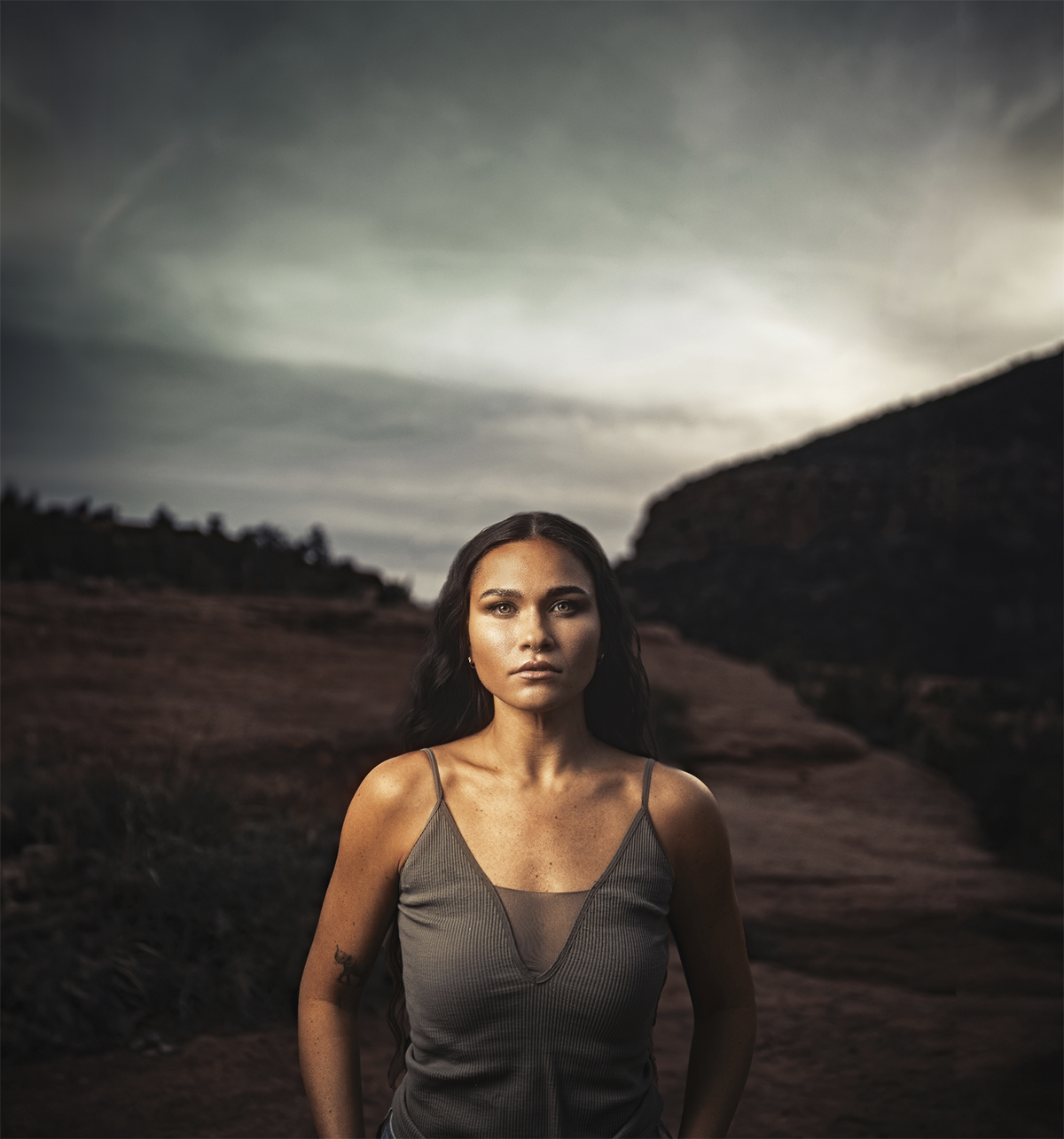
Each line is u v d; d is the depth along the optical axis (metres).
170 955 3.99
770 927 5.85
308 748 9.23
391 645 15.12
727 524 48.53
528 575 1.10
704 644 34.34
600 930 1.05
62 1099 3.18
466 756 1.17
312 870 4.62
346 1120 1.13
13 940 3.86
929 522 43.19
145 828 4.72
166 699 10.42
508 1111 1.05
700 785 1.16
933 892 6.84
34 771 6.00
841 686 18.12
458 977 1.05
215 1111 3.13
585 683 1.11
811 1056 3.79
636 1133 1.08
